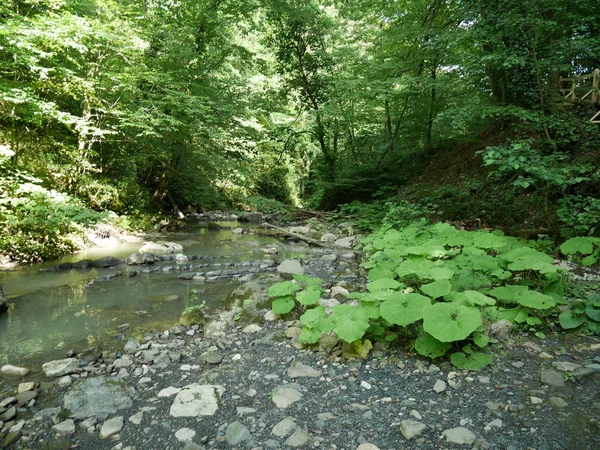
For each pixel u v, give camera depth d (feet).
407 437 6.78
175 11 39.58
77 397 8.54
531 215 23.11
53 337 12.71
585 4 20.88
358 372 9.45
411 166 46.26
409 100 44.09
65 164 30.96
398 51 41.55
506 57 20.88
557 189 21.94
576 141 23.20
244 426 7.36
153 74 32.30
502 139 32.17
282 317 13.62
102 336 12.85
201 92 39.32
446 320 9.14
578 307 11.21
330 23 47.85
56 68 26.00
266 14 46.06
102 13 30.63
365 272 20.65
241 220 54.08
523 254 13.84
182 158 43.24
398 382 8.87
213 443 6.97
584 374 8.33
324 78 48.06
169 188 49.37
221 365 10.33
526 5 19.63
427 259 14.88
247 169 46.47
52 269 21.38
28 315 14.78
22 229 23.40
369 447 6.51
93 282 19.45
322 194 53.42
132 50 31.60
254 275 21.26
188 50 36.09
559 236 19.79
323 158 53.57
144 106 34.73
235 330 13.01
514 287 11.55
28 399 8.73
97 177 34.81
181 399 8.27
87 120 30.83
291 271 19.95
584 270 15.65
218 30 42.19
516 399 7.77
